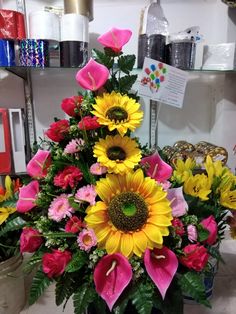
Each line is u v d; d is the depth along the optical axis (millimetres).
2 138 879
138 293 458
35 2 935
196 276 481
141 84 795
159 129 1062
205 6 980
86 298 459
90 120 500
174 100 833
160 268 462
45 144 778
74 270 452
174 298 479
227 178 599
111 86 556
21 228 562
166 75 808
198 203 558
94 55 603
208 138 1084
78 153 523
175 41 836
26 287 718
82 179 507
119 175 487
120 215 458
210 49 901
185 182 573
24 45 794
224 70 895
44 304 705
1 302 650
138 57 856
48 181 525
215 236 529
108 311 502
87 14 829
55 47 810
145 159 541
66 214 477
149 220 466
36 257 501
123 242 449
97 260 454
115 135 512
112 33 564
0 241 652
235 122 1023
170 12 974
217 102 1041
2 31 784
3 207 603
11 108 922
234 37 969
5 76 956
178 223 485
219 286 775
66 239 487
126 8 955
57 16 801
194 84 1035
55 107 998
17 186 672
